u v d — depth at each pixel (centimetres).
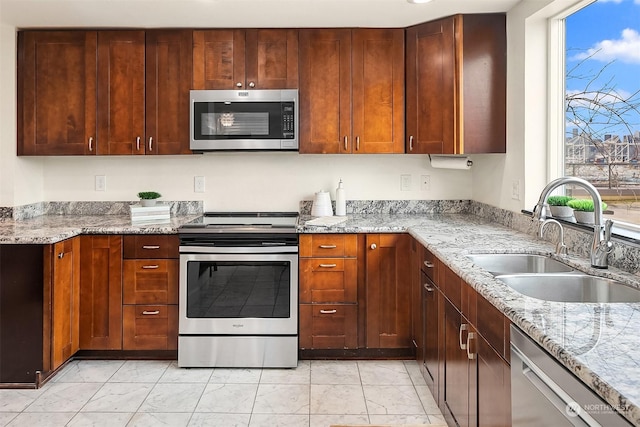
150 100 340
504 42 318
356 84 340
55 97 340
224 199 378
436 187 380
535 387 127
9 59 336
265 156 377
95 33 339
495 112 320
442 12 312
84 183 376
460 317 205
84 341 314
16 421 240
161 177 377
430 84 329
